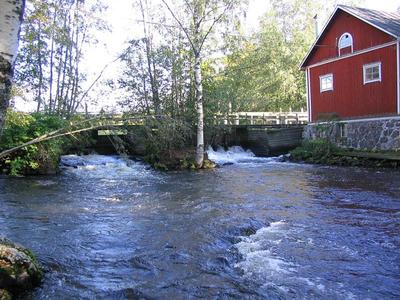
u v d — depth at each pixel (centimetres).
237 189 1081
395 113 1625
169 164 1631
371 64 1736
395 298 408
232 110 2236
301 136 2078
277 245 575
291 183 1170
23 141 1330
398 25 1766
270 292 424
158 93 1786
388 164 1462
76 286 445
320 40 2020
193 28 1686
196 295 420
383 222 693
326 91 2005
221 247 573
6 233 640
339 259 516
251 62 2553
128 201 926
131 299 414
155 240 606
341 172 1384
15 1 318
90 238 620
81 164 1666
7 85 318
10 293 411
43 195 1005
